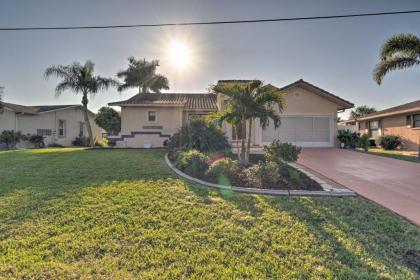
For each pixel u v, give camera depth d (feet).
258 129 57.82
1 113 68.13
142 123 64.95
